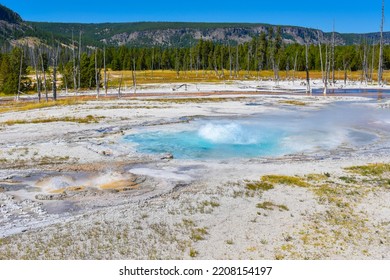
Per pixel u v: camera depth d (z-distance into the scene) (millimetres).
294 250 14070
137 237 14953
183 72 167000
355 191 20547
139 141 32812
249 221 16594
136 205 18531
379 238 15219
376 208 18328
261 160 27359
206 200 18984
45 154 28172
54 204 18812
